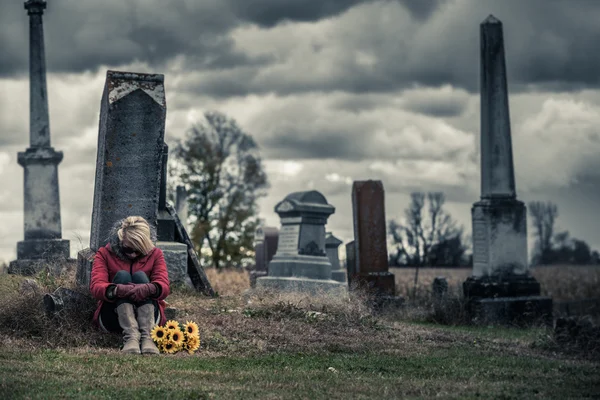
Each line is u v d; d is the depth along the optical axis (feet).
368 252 75.72
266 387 26.78
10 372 27.14
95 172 41.98
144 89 38.86
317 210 76.48
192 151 173.47
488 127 74.54
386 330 45.98
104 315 34.37
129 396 24.41
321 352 36.68
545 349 46.50
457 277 136.87
